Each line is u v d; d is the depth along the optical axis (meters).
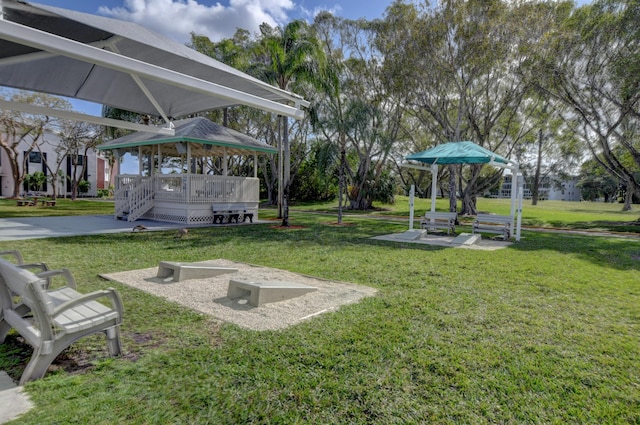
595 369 2.89
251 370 2.75
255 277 5.73
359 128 16.06
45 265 3.75
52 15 2.98
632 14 13.48
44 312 2.53
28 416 2.15
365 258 7.47
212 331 3.50
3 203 24.20
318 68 14.00
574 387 2.62
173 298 4.52
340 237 10.78
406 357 3.01
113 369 2.73
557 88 15.67
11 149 29.64
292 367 2.81
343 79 21.42
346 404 2.36
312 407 2.32
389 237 10.91
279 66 13.78
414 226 14.60
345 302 4.49
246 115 23.14
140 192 14.37
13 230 10.68
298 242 9.60
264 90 4.50
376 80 21.19
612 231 15.26
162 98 5.73
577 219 21.23
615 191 54.06
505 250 8.95
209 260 7.12
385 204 28.97
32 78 4.82
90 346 3.12
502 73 16.98
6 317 3.05
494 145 21.61
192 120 14.95
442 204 31.08
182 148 13.26
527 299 4.74
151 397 2.38
